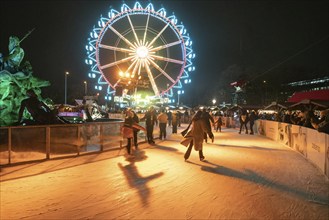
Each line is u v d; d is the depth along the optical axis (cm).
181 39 2964
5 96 1152
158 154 1025
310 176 693
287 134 1276
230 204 484
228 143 1396
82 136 991
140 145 1303
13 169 746
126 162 859
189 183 616
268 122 1712
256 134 1989
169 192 548
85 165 809
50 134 885
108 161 876
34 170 738
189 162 864
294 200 510
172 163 845
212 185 602
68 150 938
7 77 1150
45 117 1042
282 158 949
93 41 2777
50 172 716
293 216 436
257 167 795
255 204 486
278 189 578
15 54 1262
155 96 2950
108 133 1120
